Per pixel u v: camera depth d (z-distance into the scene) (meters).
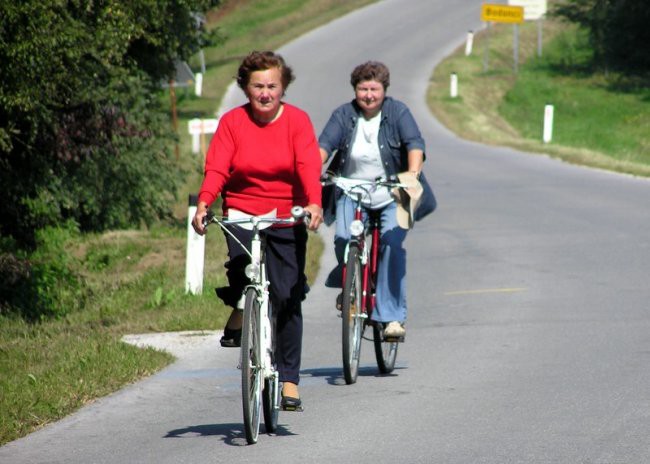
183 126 135.12
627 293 39.75
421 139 28.55
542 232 57.12
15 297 47.09
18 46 43.00
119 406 25.77
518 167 95.56
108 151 68.12
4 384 26.86
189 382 28.39
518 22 190.12
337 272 28.44
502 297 40.31
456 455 20.48
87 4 59.31
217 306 39.31
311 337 34.88
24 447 22.23
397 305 28.28
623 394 24.98
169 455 21.22
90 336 34.84
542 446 20.92
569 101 178.00
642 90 186.75
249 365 21.17
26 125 57.81
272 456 20.80
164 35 77.50
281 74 22.08
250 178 22.44
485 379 27.36
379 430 22.61
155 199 71.81
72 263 57.31
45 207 64.31
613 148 148.88
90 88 63.72
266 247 22.64
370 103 28.33
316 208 21.73
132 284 47.84
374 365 30.30
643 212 63.25
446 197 75.62
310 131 22.39
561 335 32.81
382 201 28.77
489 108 168.38
